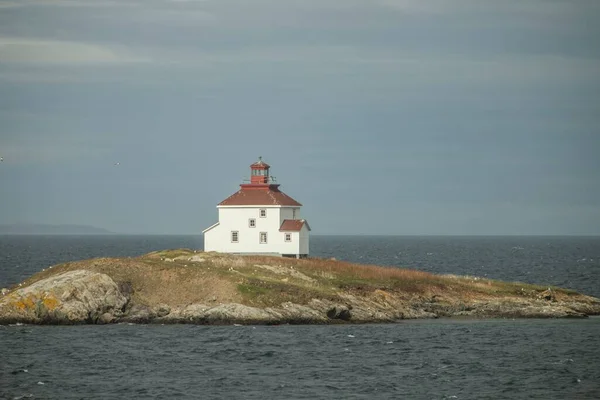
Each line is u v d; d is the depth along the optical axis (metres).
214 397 195.62
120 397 194.75
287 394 199.12
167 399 193.62
